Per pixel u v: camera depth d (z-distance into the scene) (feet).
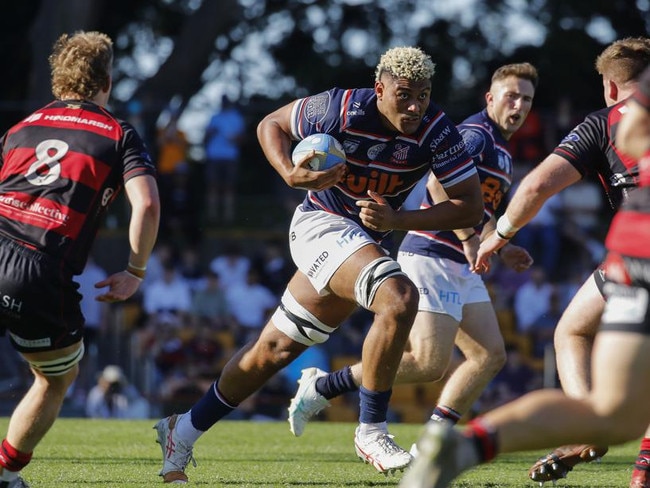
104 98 57.31
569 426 41.27
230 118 203.82
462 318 75.36
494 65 281.33
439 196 74.33
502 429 40.75
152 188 53.93
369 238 61.00
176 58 250.98
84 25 238.07
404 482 39.83
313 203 63.62
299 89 282.36
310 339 62.85
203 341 157.58
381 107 60.54
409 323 57.67
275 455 79.36
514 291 178.81
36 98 236.02
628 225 43.11
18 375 140.26
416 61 59.21
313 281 61.26
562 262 192.44
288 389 151.94
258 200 211.20
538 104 279.69
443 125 61.67
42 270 51.55
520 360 157.58
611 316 42.73
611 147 55.31
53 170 53.26
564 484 63.46
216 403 62.85
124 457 75.97
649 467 56.70
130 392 146.82
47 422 53.62
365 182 62.39
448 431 39.32
